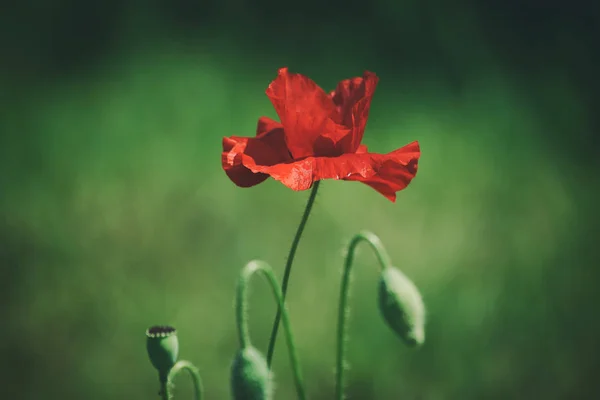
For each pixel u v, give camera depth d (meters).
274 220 1.21
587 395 1.06
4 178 1.32
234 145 0.63
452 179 1.33
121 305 1.13
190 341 1.06
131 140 1.37
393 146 1.40
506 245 1.24
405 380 1.04
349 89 0.64
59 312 1.13
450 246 1.21
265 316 1.07
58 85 1.50
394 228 1.21
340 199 1.22
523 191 1.34
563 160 1.43
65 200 1.28
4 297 1.15
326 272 1.13
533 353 1.09
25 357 1.08
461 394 1.04
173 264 1.18
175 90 1.46
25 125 1.41
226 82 1.47
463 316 1.12
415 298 0.63
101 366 1.07
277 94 0.63
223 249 1.19
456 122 1.45
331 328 1.06
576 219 1.32
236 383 0.59
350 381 1.03
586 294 1.19
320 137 0.62
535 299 1.17
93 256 1.20
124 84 1.48
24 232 1.24
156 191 1.27
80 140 1.38
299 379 0.62
